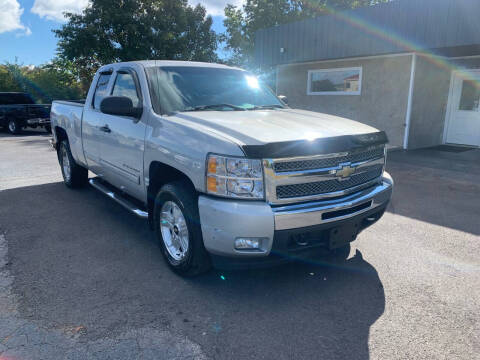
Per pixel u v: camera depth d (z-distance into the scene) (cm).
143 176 387
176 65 437
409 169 841
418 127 1136
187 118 348
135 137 389
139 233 458
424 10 942
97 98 509
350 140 317
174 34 2548
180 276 350
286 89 1434
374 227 482
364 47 1088
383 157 373
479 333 270
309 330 273
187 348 252
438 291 328
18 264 371
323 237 315
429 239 443
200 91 417
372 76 1167
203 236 298
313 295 322
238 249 287
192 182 309
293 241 302
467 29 871
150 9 2436
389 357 246
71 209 548
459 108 1198
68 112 595
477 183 709
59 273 353
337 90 1279
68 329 269
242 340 261
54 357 240
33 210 542
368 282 344
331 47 1176
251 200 284
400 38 1002
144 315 288
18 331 265
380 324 281
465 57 1149
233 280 346
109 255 395
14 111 1667
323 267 373
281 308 301
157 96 386
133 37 2295
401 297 318
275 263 304
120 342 256
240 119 344
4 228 470
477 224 492
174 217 350
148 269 364
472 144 1180
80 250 407
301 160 291
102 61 2409
